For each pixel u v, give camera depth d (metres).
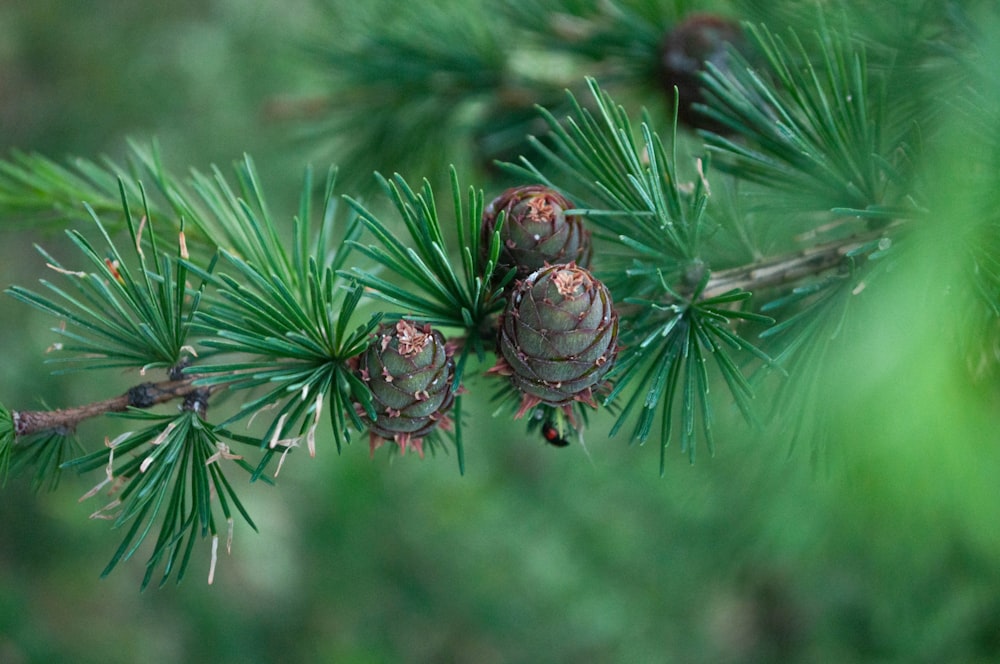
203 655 1.23
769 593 1.26
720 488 0.96
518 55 0.71
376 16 0.72
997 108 0.53
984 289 0.55
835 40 0.58
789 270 0.59
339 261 0.59
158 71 1.34
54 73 1.33
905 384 0.51
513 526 1.41
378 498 1.31
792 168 0.59
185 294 0.59
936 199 0.53
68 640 1.15
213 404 0.59
